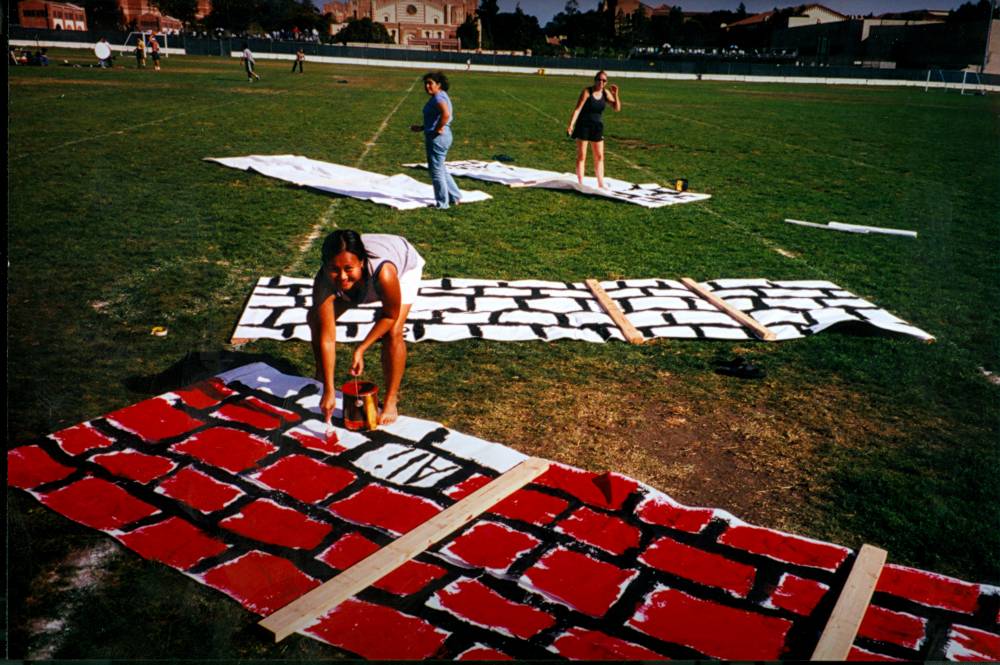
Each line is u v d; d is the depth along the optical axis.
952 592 2.89
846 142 19.45
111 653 2.49
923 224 10.04
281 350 5.09
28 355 4.85
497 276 6.95
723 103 30.05
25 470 3.49
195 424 4.00
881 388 4.90
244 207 9.20
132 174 10.90
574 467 3.72
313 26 51.94
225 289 6.29
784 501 3.59
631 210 10.09
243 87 27.58
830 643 2.55
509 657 2.50
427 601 2.76
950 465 3.96
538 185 11.43
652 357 5.24
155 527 3.15
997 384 5.02
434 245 7.92
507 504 3.37
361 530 3.17
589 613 2.72
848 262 7.96
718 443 4.13
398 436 3.93
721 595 2.83
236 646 2.55
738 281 6.96
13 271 6.48
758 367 5.09
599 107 10.75
